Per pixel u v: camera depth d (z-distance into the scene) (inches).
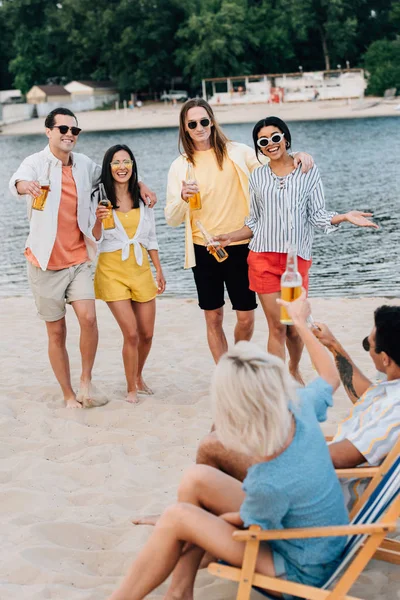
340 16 3198.8
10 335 346.9
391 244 592.1
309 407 121.3
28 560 154.6
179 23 3260.3
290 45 3206.2
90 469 199.5
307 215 225.6
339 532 114.0
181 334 338.3
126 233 240.8
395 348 134.3
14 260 609.6
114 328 349.4
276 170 224.1
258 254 226.1
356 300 388.8
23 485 191.5
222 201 241.9
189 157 241.3
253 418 110.3
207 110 235.8
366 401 141.8
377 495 124.5
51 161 227.6
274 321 230.1
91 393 245.8
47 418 233.8
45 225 229.0
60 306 237.5
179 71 3329.2
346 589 116.0
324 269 518.0
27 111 3191.4
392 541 150.6
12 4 3565.5
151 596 143.6
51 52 3548.2
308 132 1855.3
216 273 248.2
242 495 128.6
